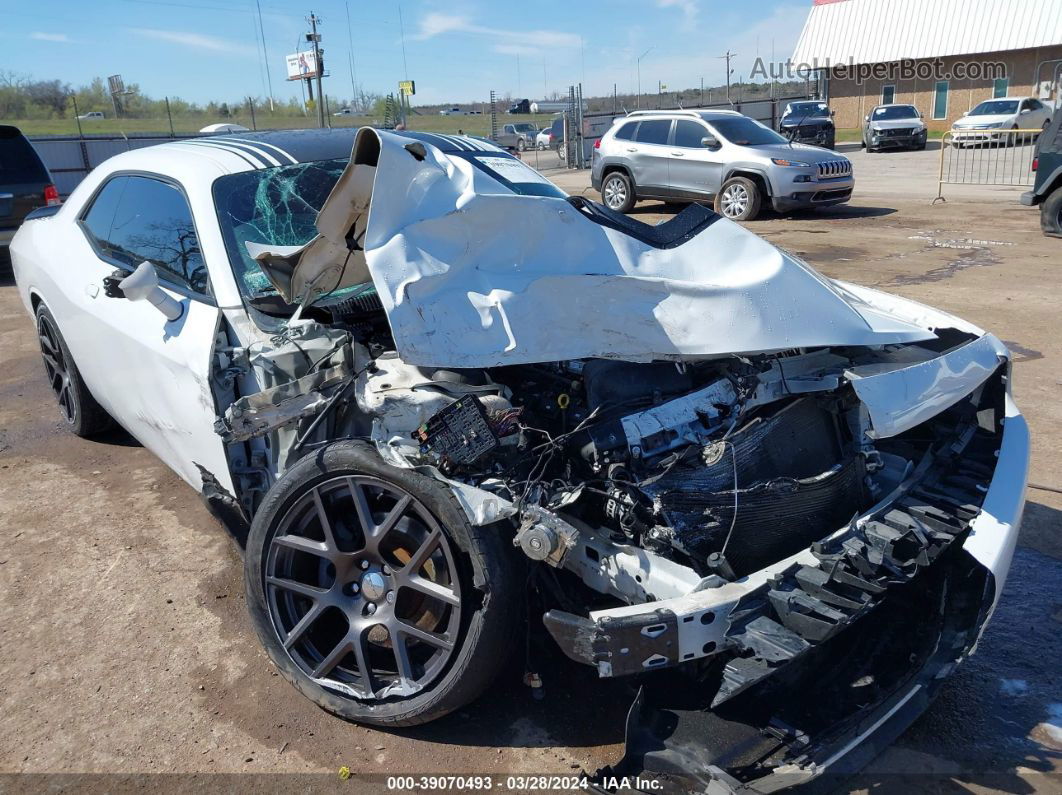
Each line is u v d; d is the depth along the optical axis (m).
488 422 2.47
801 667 2.55
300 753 2.60
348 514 2.72
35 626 3.27
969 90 35.38
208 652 3.10
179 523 4.04
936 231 11.70
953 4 35.38
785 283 2.77
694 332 2.61
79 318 4.08
